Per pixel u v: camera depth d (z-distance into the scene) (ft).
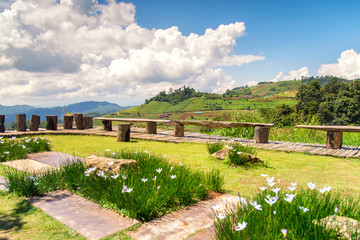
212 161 16.02
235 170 13.79
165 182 9.48
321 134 31.68
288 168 14.42
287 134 33.09
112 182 9.35
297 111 250.98
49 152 18.92
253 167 14.51
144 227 7.02
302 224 5.57
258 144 23.54
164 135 30.19
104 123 34.24
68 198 9.41
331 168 14.48
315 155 18.79
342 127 20.45
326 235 5.12
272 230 5.44
